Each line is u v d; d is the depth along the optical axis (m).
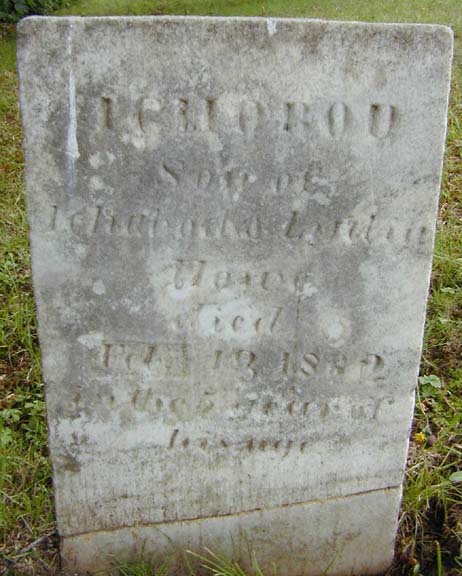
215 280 0.87
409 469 1.15
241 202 0.83
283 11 3.60
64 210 0.81
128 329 0.88
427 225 0.87
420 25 0.78
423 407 1.27
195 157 0.80
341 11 3.52
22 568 1.02
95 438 0.93
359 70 0.79
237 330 0.90
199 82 0.77
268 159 0.81
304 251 0.86
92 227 0.82
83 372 0.89
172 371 0.91
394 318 0.92
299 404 0.95
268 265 0.87
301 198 0.84
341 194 0.84
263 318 0.89
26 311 1.43
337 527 1.05
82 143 0.78
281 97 0.79
